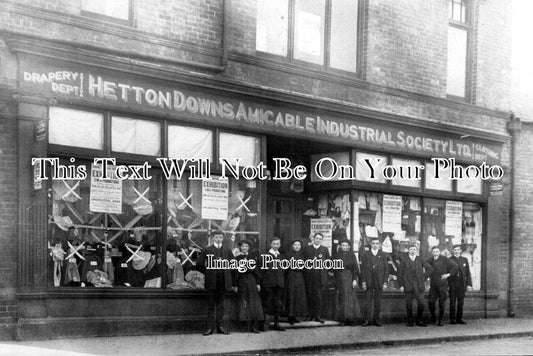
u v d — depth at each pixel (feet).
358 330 45.78
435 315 54.24
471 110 56.95
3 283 34.99
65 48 36.60
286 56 47.37
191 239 42.39
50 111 36.83
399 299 52.13
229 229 43.96
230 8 44.09
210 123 42.52
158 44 40.47
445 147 55.16
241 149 44.27
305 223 52.54
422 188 53.83
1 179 35.14
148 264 40.50
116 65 38.42
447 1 56.29
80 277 37.93
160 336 39.32
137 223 40.19
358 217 50.37
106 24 38.47
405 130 52.60
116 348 34.53
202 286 42.47
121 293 38.83
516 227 59.93
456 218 56.59
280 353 36.88
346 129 48.98
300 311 46.19
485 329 49.11
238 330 43.29
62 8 37.29
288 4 47.70
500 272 58.95
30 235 35.58
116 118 39.09
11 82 35.45
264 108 44.91
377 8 51.47
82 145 37.78
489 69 58.75
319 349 38.47
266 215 48.01
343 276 48.14
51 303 36.40
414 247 50.29
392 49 52.26
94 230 38.63
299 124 46.50
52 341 35.42
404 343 41.96
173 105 41.01
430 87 54.49
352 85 49.60
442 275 50.98
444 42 55.72
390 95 51.85
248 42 44.88
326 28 49.52
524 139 60.64
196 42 42.19
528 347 41.73
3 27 35.17
